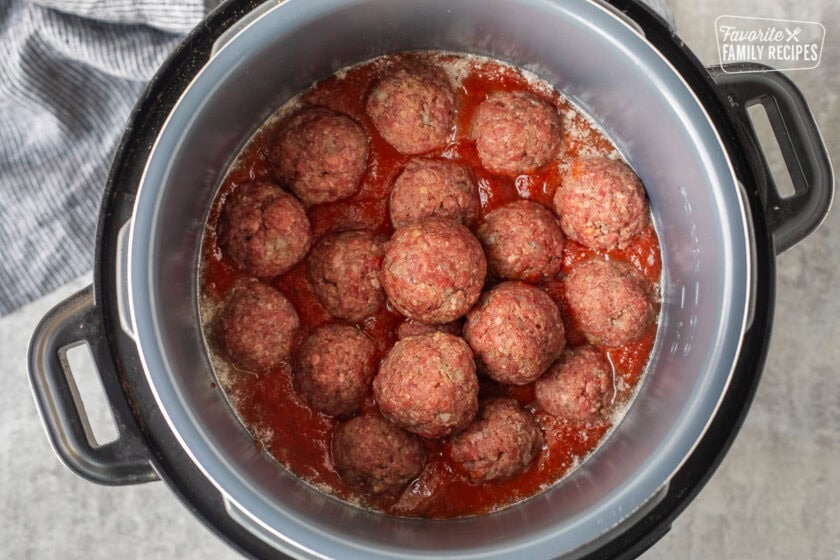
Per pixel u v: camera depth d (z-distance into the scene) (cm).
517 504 51
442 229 48
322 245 50
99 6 57
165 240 46
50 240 65
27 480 67
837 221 66
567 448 52
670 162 50
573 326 51
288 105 52
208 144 48
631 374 52
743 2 66
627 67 48
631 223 51
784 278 67
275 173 51
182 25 58
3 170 63
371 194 51
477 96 53
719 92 49
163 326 45
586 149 53
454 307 48
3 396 67
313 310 51
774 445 67
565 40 49
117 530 67
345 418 51
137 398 49
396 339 51
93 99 62
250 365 50
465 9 49
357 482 50
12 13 59
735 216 47
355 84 52
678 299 52
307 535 45
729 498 67
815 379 67
